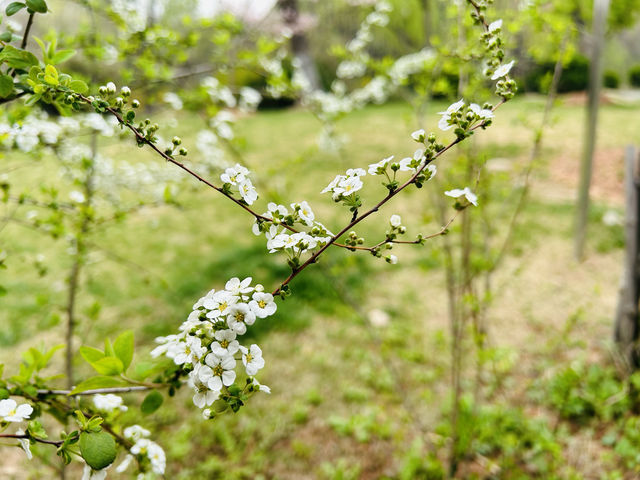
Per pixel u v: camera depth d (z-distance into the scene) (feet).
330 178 26.17
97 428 3.30
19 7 3.89
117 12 7.30
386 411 10.37
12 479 8.51
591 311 13.37
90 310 6.81
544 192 21.49
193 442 9.59
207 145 9.32
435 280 15.15
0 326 12.79
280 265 15.97
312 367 11.66
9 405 3.51
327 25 50.44
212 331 3.25
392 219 3.65
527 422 9.27
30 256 16.78
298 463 9.27
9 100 4.29
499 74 3.84
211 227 20.40
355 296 14.44
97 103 3.40
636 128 32.71
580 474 8.55
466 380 10.99
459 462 9.00
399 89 11.07
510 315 13.24
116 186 8.64
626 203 10.73
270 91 10.19
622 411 9.70
